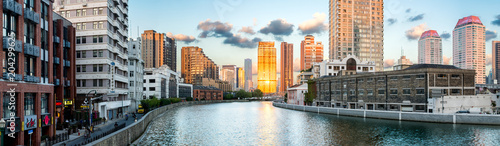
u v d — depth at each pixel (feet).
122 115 269.23
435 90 247.50
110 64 256.11
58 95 169.99
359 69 503.20
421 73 261.44
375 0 636.07
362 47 622.95
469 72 269.85
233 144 164.14
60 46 170.60
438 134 181.98
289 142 168.35
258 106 573.33
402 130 199.82
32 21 118.62
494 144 153.28
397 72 282.15
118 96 287.07
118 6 285.84
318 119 282.77
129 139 153.58
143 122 203.41
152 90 488.85
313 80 423.64
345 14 620.90
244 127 232.94
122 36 307.78
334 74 495.82
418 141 163.63
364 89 320.70
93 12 253.44
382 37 634.43
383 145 155.94
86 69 250.78
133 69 351.87
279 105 538.88
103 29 249.75
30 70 118.01
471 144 154.40
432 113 231.50
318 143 163.53
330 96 380.99
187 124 252.62
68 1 257.55
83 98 220.43
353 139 172.45
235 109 464.65
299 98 480.23
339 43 618.44
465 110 243.40
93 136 144.87
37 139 119.14
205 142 169.27
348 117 294.05
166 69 561.84
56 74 170.09
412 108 268.00
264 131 210.38
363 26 626.23
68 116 196.75
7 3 101.86
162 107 387.75
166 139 176.86
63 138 131.13
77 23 254.06
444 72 260.83
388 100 290.35
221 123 260.42
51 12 136.67
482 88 345.92
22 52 111.14
